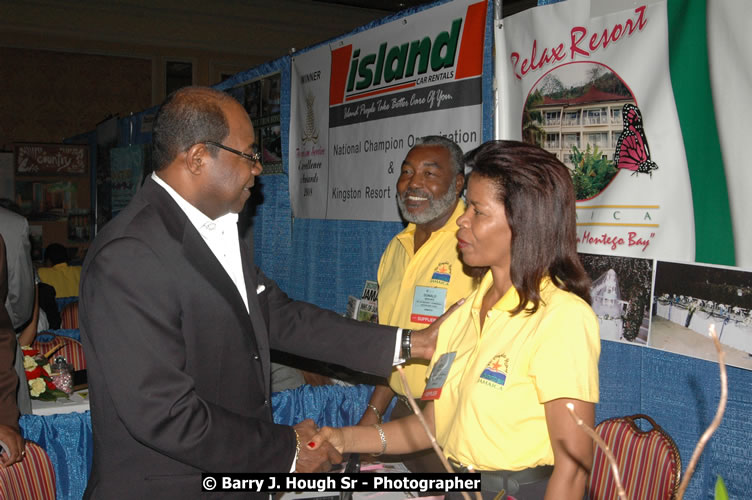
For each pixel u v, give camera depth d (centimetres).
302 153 386
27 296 303
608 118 195
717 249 169
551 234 126
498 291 139
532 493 126
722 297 168
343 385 276
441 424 146
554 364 120
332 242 365
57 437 241
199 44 1029
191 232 150
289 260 421
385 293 243
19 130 938
